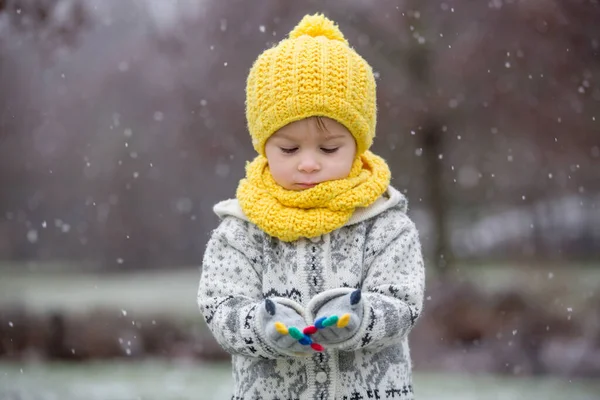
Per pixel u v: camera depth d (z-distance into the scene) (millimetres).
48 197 33500
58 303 16688
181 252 36125
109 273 32688
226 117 23859
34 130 28469
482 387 11406
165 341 14281
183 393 10289
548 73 21453
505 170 27453
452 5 21672
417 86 22078
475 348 14695
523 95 21984
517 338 15039
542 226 29297
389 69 22078
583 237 28031
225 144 24688
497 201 30172
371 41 22094
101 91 26172
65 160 30938
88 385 10906
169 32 22922
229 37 22656
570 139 22953
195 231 36000
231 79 23438
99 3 20531
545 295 16750
